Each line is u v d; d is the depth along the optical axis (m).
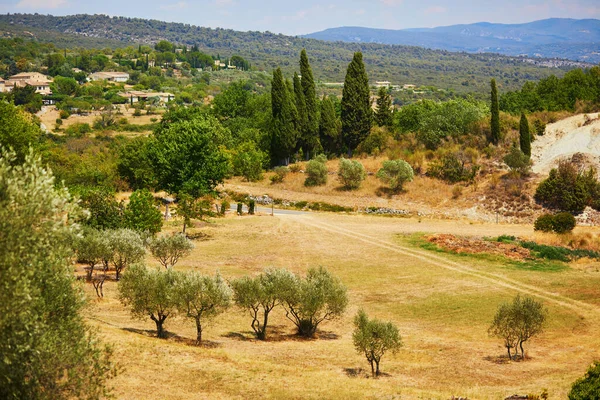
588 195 70.69
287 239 62.53
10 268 14.88
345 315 42.97
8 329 15.34
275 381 26.45
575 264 53.38
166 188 65.81
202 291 32.78
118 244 44.12
